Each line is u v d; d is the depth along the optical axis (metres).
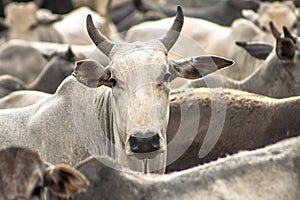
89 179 23.33
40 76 42.50
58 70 42.56
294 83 35.53
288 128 29.20
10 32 58.19
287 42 35.38
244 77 43.44
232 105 30.30
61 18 59.16
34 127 29.02
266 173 23.28
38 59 47.66
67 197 22.98
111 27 60.75
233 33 47.00
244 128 29.83
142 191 23.05
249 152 23.94
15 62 47.41
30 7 58.78
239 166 23.36
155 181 23.17
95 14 62.28
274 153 23.70
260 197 22.95
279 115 29.52
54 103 29.25
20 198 21.89
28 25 58.28
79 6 69.81
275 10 50.25
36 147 28.81
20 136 28.95
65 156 28.67
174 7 64.69
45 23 58.22
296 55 35.50
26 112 29.56
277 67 35.75
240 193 22.92
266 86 35.94
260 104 30.06
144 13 64.12
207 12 61.91
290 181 23.28
